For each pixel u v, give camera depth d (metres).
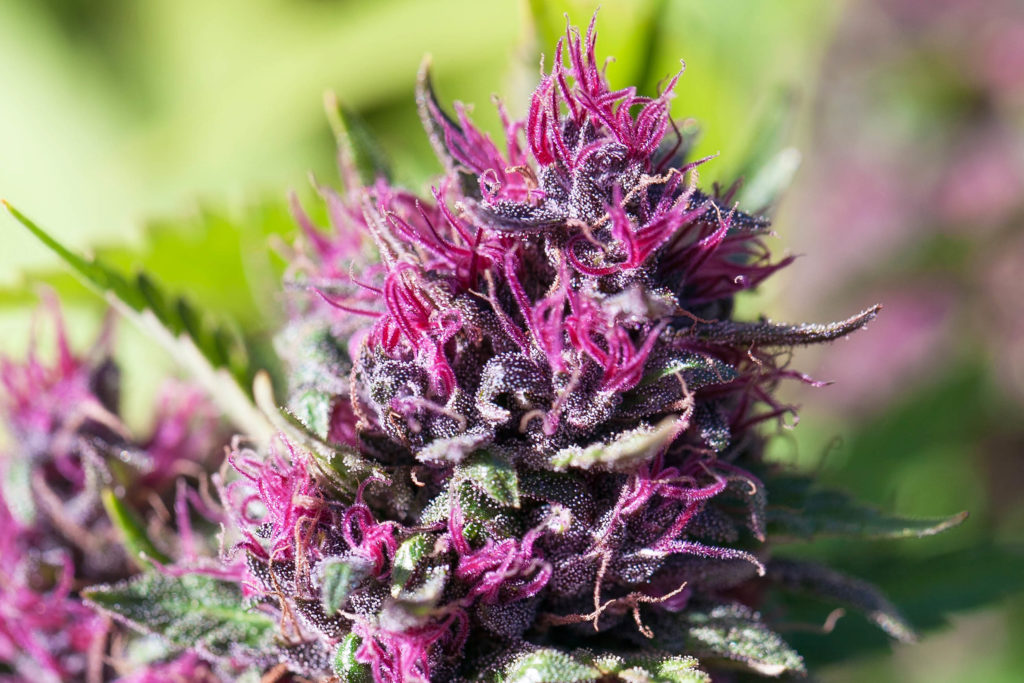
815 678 0.15
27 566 0.16
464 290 0.13
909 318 0.30
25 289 0.18
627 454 0.13
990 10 0.31
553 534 0.13
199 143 0.30
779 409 0.14
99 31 0.33
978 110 0.31
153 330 0.16
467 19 0.29
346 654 0.13
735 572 0.14
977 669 0.29
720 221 0.13
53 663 0.16
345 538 0.13
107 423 0.17
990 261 0.30
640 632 0.14
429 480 0.13
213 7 0.32
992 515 0.27
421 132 0.29
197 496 0.17
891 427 0.27
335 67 0.30
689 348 0.14
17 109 0.33
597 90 0.13
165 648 0.16
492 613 0.13
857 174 0.32
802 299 0.31
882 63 0.32
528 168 0.14
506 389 0.13
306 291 0.15
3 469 0.17
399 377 0.13
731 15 0.22
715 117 0.19
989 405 0.28
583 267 0.13
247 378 0.16
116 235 0.19
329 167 0.30
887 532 0.14
